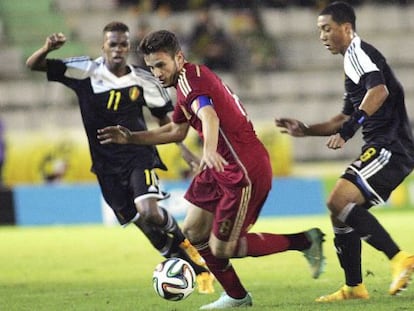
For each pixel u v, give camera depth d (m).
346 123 23.36
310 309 23.31
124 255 41.97
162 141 24.62
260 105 85.06
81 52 88.81
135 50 81.12
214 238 23.28
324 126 26.23
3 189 61.34
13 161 68.12
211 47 84.50
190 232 24.08
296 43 92.50
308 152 81.94
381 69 23.80
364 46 24.08
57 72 31.66
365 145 24.34
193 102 22.08
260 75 87.25
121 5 92.81
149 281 32.28
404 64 93.31
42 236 53.12
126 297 27.75
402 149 24.19
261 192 23.08
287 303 24.92
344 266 24.97
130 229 57.25
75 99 84.06
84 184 65.56
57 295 28.81
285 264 35.84
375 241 23.30
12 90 83.50
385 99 23.48
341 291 25.22
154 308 24.89
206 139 21.36
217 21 91.12
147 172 31.14
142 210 30.34
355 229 23.62
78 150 68.56
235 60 87.44
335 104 86.81
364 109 23.25
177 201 62.34
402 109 24.45
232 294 24.14
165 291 23.91
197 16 91.38
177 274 23.92
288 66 91.62
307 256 24.53
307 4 94.44
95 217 62.59
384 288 27.55
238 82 86.31
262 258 38.06
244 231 23.34
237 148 22.70
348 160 82.56
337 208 23.80
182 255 30.33
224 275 23.97
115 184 31.62
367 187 23.81
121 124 31.92
